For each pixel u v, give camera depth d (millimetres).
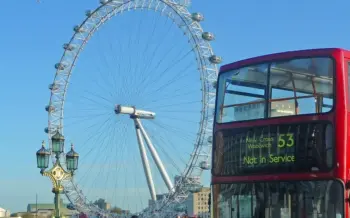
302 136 19656
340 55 19688
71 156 41750
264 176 20375
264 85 21391
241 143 21391
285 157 19953
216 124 22547
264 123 20828
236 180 21250
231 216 21188
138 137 70812
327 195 18688
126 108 66375
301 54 20578
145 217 72875
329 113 19219
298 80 20391
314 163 19156
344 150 18703
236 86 22359
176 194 69500
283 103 20562
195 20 67562
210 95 67438
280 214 19719
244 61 22422
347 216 18203
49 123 74625
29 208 162500
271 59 21469
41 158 40344
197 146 67562
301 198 19281
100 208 74188
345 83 19406
